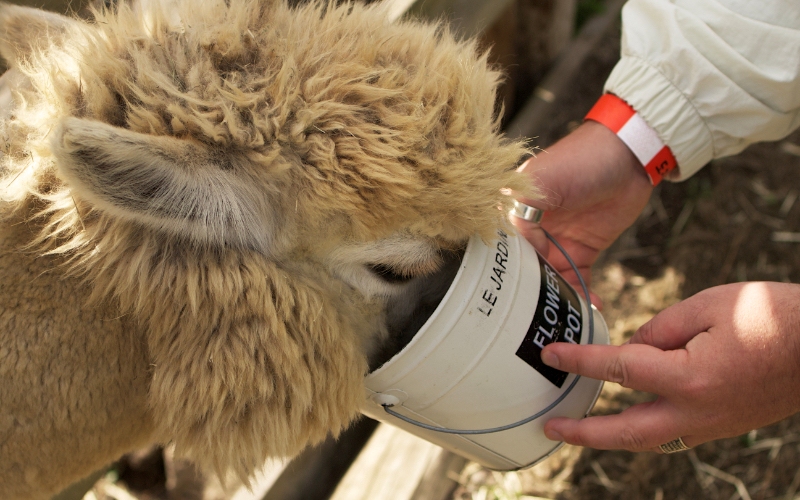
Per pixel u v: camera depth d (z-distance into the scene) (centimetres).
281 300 148
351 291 159
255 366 150
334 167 141
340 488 271
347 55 149
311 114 140
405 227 150
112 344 157
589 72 458
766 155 402
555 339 162
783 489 283
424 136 144
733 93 208
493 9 328
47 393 153
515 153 157
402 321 168
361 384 162
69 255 149
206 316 147
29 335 149
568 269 243
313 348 153
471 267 149
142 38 147
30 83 161
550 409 166
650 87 212
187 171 131
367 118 145
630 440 167
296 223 148
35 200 147
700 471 287
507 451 172
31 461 160
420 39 159
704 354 154
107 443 173
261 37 147
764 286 159
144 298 146
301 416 159
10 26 169
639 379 159
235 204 140
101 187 120
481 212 149
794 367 150
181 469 300
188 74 140
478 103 156
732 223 369
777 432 298
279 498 273
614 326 332
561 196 212
